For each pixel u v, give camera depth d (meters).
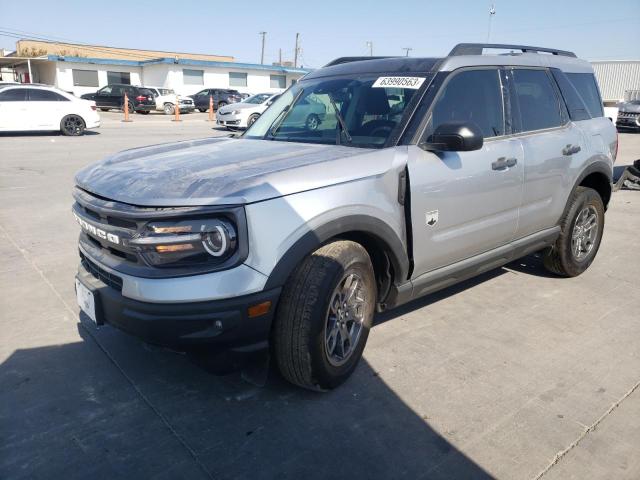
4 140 15.89
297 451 2.70
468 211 3.72
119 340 3.79
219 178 2.81
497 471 2.58
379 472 2.56
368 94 3.80
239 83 45.28
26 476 2.51
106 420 2.92
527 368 3.49
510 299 4.61
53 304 4.37
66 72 41.47
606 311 4.39
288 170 2.88
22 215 7.14
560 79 4.76
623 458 2.67
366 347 3.73
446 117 3.63
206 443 2.75
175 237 2.59
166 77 42.00
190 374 3.38
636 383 3.33
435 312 4.32
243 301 2.65
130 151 3.81
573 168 4.66
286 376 3.07
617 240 6.51
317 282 2.87
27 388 3.20
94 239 3.07
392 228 3.24
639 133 22.52
